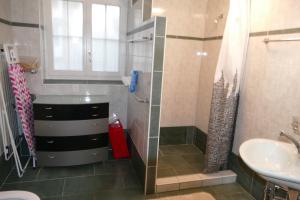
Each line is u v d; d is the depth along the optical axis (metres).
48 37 2.83
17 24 2.54
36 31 2.60
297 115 1.78
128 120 3.04
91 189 2.23
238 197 2.24
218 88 2.34
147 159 2.12
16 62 2.37
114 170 2.60
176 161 2.85
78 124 2.47
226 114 2.39
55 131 2.42
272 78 2.03
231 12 2.19
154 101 2.01
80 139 2.51
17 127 2.65
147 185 2.19
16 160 2.33
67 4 2.81
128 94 3.01
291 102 1.84
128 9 2.96
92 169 2.60
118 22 3.04
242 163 2.41
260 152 1.65
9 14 2.45
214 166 2.50
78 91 2.86
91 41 2.98
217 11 2.81
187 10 3.01
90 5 2.87
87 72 3.05
